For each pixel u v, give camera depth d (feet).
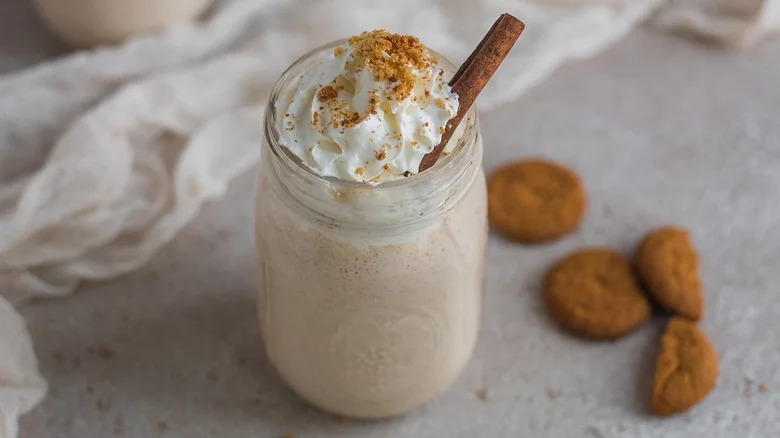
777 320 2.07
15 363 1.93
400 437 1.95
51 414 1.96
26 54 2.37
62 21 2.29
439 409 1.98
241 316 2.07
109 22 2.27
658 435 1.95
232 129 2.20
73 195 2.08
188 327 2.06
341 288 1.76
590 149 2.28
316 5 2.33
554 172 2.20
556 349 2.05
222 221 2.18
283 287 1.81
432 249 1.75
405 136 1.67
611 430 1.96
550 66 2.32
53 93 2.22
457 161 1.69
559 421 1.97
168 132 2.23
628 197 2.22
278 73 2.27
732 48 2.42
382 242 1.72
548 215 2.15
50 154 2.14
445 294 1.80
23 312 2.06
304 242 1.74
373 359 1.84
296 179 1.68
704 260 2.14
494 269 2.13
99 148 2.11
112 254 2.11
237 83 2.26
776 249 2.15
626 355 2.04
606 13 2.40
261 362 2.03
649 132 2.30
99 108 2.15
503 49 1.71
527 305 2.09
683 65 2.40
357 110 1.69
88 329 2.05
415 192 1.68
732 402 1.98
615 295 2.06
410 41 1.73
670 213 2.20
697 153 2.28
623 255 2.14
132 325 2.06
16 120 2.19
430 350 1.85
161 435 1.95
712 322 2.07
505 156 2.26
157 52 2.27
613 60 2.41
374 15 2.33
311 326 1.82
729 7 2.42
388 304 1.77
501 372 2.02
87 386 1.99
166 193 2.15
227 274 2.12
